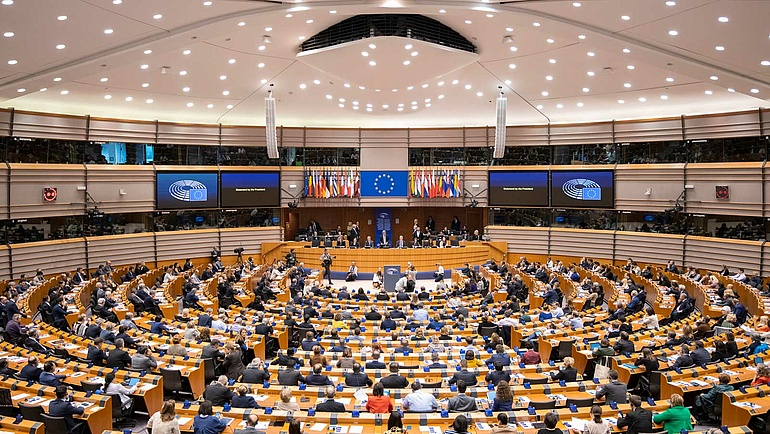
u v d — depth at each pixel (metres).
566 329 19.98
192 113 37.25
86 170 33.12
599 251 37.56
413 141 41.06
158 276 33.06
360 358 16.28
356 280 36.81
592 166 37.72
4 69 22.09
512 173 39.84
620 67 26.88
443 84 31.05
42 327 19.33
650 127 35.69
